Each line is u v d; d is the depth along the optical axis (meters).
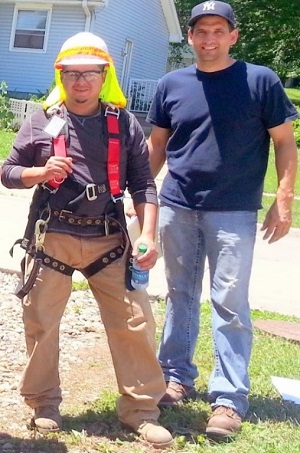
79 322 5.91
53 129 3.55
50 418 3.76
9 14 25.31
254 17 32.38
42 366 3.72
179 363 4.25
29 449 3.55
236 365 3.94
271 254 9.50
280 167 4.00
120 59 26.89
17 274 7.35
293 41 33.28
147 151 3.81
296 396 4.53
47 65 25.17
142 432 3.71
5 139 19.00
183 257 4.15
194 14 3.89
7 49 25.48
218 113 3.93
